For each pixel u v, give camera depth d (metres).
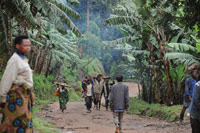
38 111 15.45
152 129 10.39
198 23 10.77
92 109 17.98
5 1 11.41
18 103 3.98
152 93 21.23
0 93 3.92
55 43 28.89
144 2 14.03
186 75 16.55
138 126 11.45
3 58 13.27
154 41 17.97
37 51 28.16
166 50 17.03
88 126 10.84
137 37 18.91
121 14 16.69
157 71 18.80
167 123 12.04
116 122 8.63
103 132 9.52
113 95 8.67
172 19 12.30
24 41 4.16
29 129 4.09
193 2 10.01
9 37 12.84
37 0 11.98
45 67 34.25
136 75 27.27
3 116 4.00
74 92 34.31
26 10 11.48
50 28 26.94
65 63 40.09
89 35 54.81
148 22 16.11
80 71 44.91
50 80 30.77
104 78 17.78
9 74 3.93
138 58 21.50
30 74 4.18
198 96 5.21
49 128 9.21
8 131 3.93
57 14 12.88
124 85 8.70
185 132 9.20
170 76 16.88
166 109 14.29
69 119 12.77
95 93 17.45
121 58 60.03
